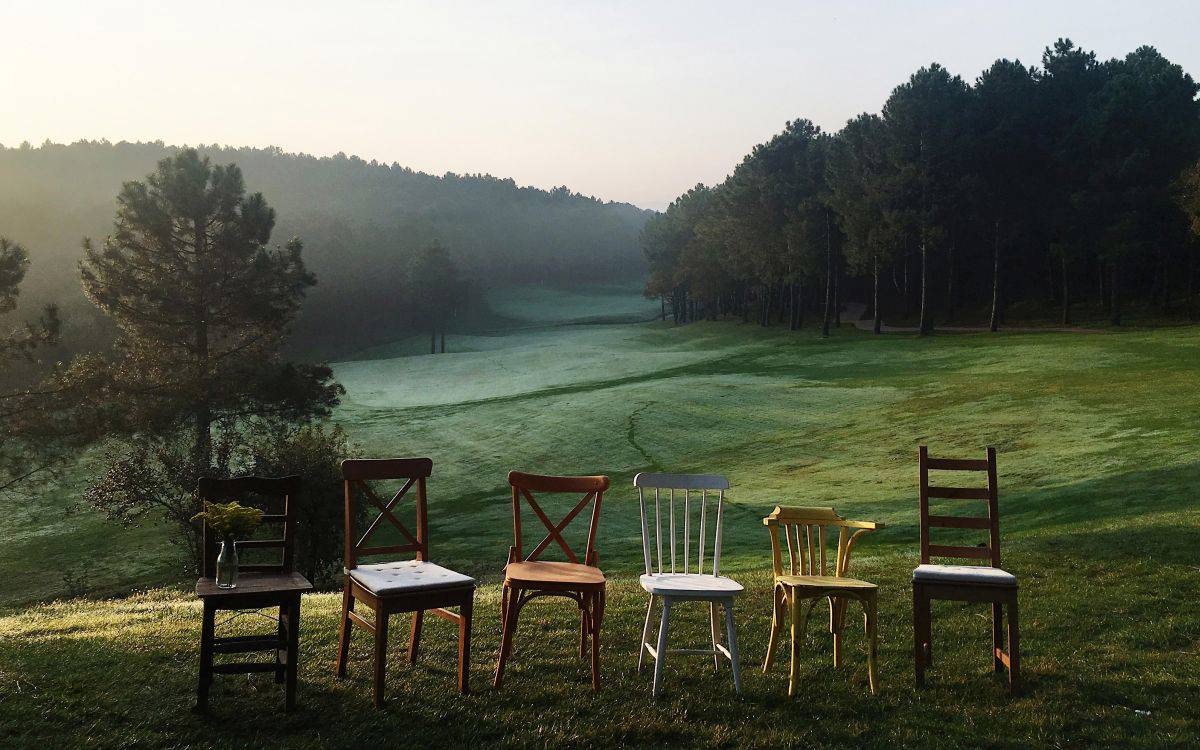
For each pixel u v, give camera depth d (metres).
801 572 7.98
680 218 135.00
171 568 30.77
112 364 35.03
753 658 8.36
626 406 51.84
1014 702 7.00
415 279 129.00
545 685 7.31
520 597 7.40
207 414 36.03
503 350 98.75
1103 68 89.81
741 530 26.34
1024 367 47.94
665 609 7.20
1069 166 74.00
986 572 7.45
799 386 52.50
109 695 6.74
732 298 122.56
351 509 7.59
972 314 89.12
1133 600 10.55
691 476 8.23
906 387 47.75
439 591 6.91
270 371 38.12
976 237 87.94
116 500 30.83
